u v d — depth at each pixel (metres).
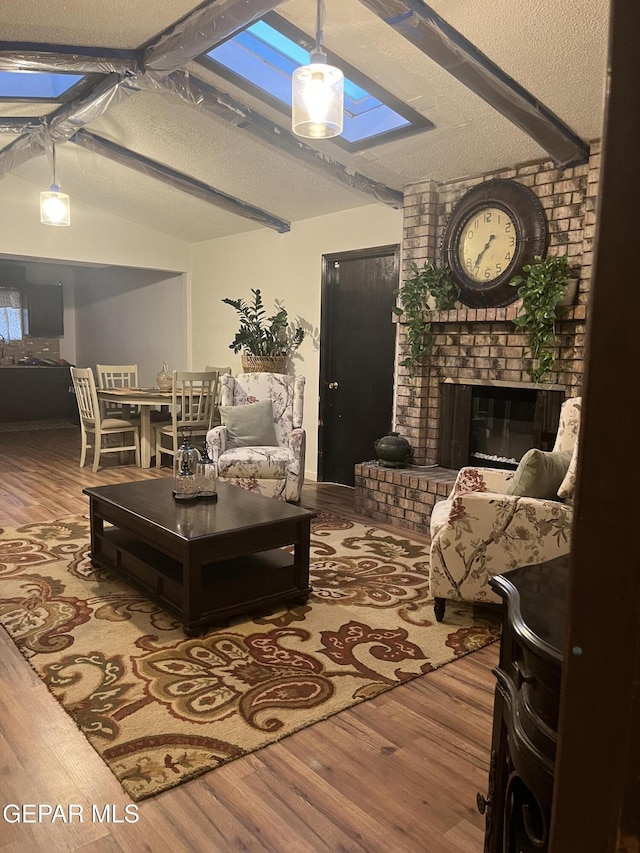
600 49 2.85
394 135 4.02
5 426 8.88
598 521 0.55
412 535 4.29
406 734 2.09
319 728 2.11
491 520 2.78
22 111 4.57
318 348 5.91
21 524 4.31
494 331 4.39
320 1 2.76
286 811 1.72
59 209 5.02
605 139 0.53
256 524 2.85
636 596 0.53
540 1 2.62
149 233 7.27
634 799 0.54
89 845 1.60
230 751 1.96
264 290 6.52
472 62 2.99
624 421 0.53
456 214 4.47
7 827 1.65
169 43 3.30
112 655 2.54
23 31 3.34
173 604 2.84
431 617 2.99
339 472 5.85
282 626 2.85
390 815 1.72
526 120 3.42
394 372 5.24
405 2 2.62
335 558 3.78
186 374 5.86
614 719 0.55
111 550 3.34
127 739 2.01
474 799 1.79
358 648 2.66
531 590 1.19
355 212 5.45
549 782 0.95
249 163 5.01
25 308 9.53
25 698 2.23
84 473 5.98
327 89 2.76
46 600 3.05
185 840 1.62
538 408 4.21
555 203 3.99
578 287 3.86
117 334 9.13
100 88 4.00
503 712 1.21
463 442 4.70
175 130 4.71
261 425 4.98
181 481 3.21
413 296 4.61
